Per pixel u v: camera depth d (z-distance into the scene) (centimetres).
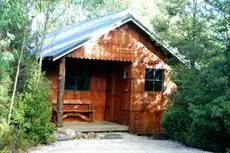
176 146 1235
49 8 1206
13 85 1119
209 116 1145
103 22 1608
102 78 1688
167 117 1380
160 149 1155
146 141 1334
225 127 1111
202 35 1446
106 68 1694
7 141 956
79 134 1334
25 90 1152
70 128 1376
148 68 1537
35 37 1274
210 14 1416
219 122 1132
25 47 1183
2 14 670
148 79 1544
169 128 1382
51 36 1934
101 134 1394
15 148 984
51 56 1347
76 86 1630
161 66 1555
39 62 1287
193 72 1333
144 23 1497
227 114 1088
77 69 1630
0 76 783
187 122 1316
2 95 1033
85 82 1650
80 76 1639
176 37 1592
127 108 1522
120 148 1141
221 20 1305
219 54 1260
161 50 1559
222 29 1285
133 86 1506
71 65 1616
